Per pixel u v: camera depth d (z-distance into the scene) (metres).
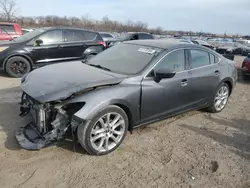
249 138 4.19
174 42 4.53
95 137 3.20
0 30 10.59
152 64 3.77
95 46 8.73
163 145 3.72
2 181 2.70
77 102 3.05
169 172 3.09
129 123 3.63
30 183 2.70
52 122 3.08
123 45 4.62
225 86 5.29
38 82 3.35
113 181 2.84
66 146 3.45
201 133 4.24
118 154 3.38
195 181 2.95
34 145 3.07
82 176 2.88
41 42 7.67
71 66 4.09
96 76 3.48
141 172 3.04
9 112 4.48
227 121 4.89
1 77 7.55
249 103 6.29
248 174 3.15
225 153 3.63
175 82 4.01
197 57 4.56
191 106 4.52
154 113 3.86
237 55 24.31
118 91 3.31
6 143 3.41
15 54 7.39
